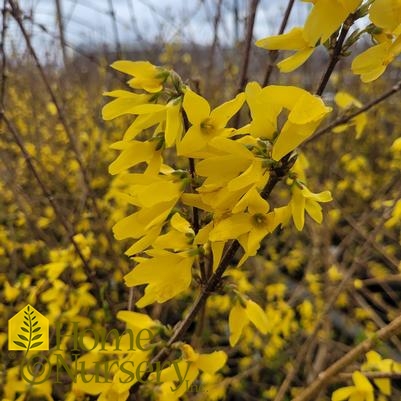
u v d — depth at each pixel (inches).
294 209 6.5
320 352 20.8
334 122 13.0
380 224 15.8
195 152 6.3
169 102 6.3
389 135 44.0
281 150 5.8
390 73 37.7
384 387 10.6
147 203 6.4
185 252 7.1
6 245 21.8
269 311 20.1
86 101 34.0
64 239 21.2
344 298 22.7
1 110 13.8
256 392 22.9
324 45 6.7
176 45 32.3
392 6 5.5
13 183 21.1
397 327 9.5
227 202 6.3
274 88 5.8
